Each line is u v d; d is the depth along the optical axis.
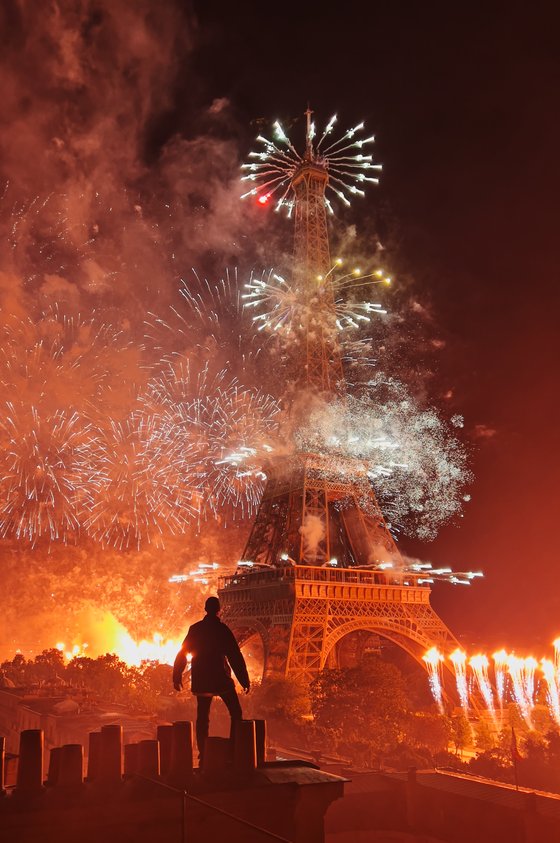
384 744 97.00
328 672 109.81
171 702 116.81
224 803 13.30
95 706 115.12
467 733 108.69
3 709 134.88
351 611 126.19
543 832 64.94
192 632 18.61
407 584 138.38
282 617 122.38
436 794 73.44
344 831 72.81
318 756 87.69
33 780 13.07
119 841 12.30
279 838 9.48
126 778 13.81
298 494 134.75
